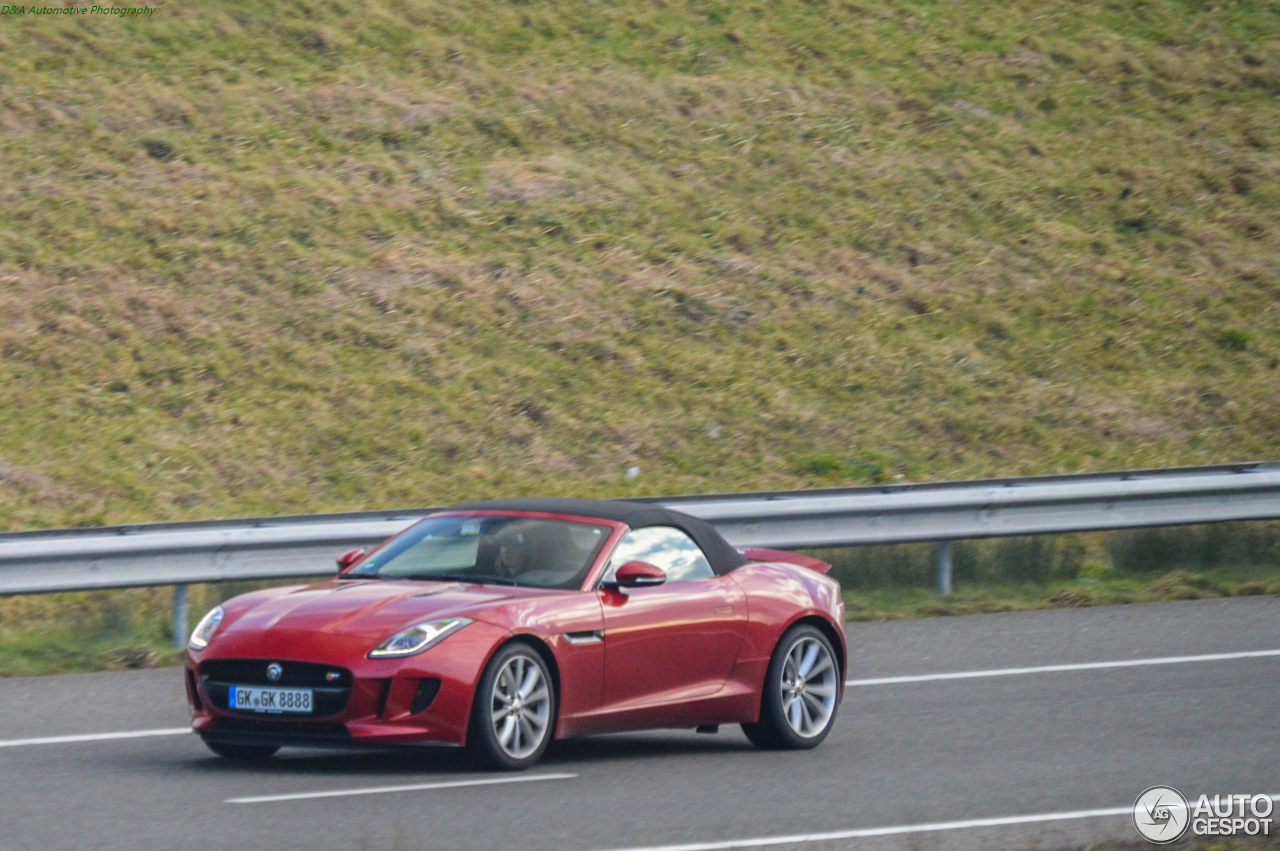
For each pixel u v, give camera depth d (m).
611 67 94.38
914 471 65.19
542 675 25.34
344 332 68.44
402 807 22.42
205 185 76.94
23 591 37.97
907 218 85.12
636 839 20.59
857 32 103.50
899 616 44.50
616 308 73.31
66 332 65.56
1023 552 50.25
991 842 20.61
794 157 88.50
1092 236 86.31
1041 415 70.81
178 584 39.81
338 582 27.23
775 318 74.88
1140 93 101.38
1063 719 30.67
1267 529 53.28
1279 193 92.50
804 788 24.44
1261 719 30.56
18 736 29.06
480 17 97.94
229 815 21.84
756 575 29.14
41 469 57.31
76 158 77.75
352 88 87.62
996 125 95.69
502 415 65.00
